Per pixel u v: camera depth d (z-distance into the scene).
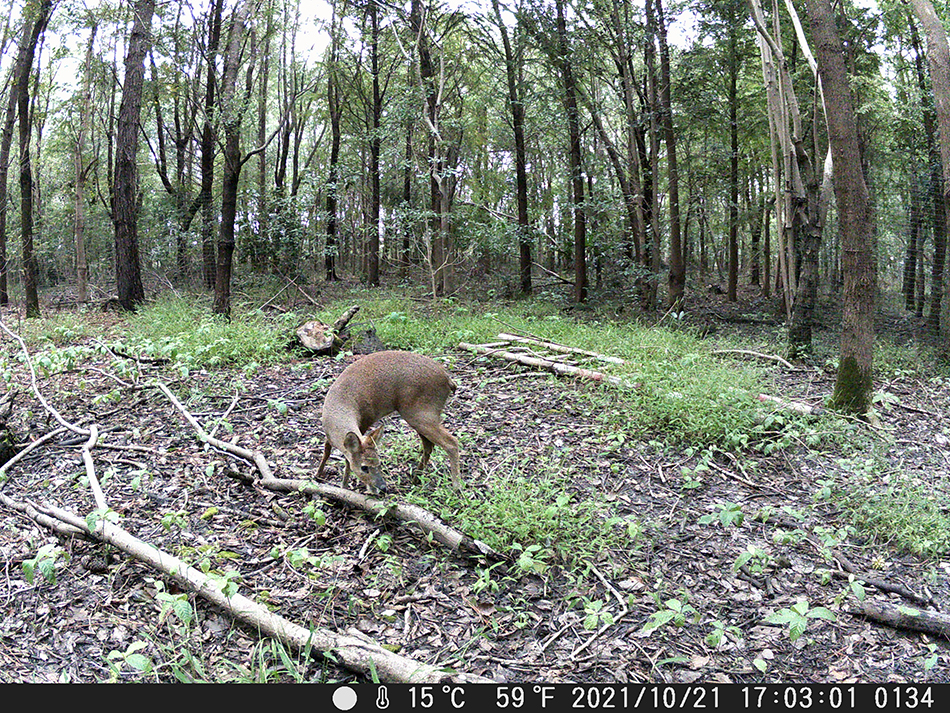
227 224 6.84
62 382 4.54
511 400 4.28
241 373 4.73
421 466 3.23
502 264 12.76
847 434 3.83
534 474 3.30
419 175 9.70
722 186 9.52
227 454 3.44
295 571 2.58
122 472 3.30
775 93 6.36
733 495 3.22
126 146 8.02
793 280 6.27
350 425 2.85
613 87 8.77
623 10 8.05
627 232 9.04
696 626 2.40
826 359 5.32
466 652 2.25
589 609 2.37
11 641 2.24
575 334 5.80
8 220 12.09
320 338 5.26
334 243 12.26
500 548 2.65
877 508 2.99
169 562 2.49
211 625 2.32
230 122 6.78
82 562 2.62
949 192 5.05
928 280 7.24
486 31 9.30
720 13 8.16
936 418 4.27
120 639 2.26
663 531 2.92
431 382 3.05
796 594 2.56
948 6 7.24
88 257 12.55
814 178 5.45
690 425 3.71
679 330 6.31
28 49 8.38
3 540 2.76
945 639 2.34
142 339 5.53
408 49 10.09
